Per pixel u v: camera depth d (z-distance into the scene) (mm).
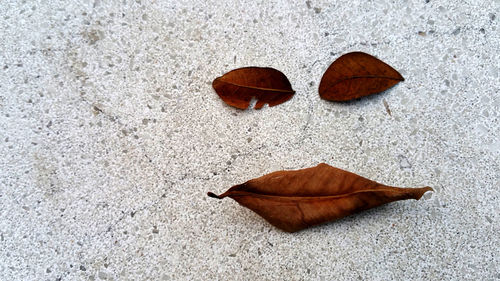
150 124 372
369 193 341
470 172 363
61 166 368
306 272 354
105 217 363
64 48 378
